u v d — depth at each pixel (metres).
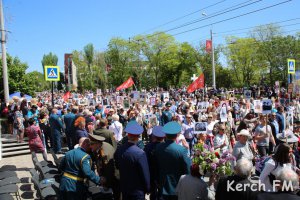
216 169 5.52
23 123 15.81
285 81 48.16
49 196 6.10
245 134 7.00
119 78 59.75
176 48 60.09
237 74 57.28
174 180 5.30
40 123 14.93
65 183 5.54
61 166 5.77
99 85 65.62
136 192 5.27
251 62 55.09
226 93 33.03
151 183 6.05
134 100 20.61
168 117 14.73
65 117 13.11
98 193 6.43
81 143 5.76
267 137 9.75
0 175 8.01
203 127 10.35
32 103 16.64
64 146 15.89
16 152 14.49
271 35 48.62
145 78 62.16
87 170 5.51
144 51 60.16
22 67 28.62
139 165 5.22
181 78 61.22
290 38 46.97
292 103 19.34
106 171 6.34
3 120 18.64
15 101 17.98
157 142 6.08
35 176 7.47
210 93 33.72
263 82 53.62
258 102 13.98
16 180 7.47
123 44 58.88
